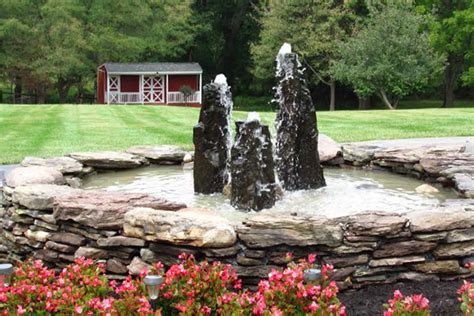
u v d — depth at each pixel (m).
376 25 29.48
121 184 7.83
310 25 32.88
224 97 7.09
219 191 7.10
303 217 5.01
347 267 4.94
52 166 7.91
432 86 39.44
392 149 8.98
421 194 7.18
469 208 5.40
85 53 37.84
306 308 3.70
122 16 38.38
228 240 4.80
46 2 37.00
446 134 13.63
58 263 5.57
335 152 9.25
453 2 36.00
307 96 7.25
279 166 7.26
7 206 6.46
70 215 5.37
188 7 40.81
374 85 30.09
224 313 3.68
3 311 3.71
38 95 40.75
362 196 7.01
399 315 3.55
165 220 4.92
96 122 17.27
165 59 46.03
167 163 9.38
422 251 5.05
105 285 4.03
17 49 36.94
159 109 22.70
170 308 3.88
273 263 4.88
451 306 4.57
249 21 43.03
